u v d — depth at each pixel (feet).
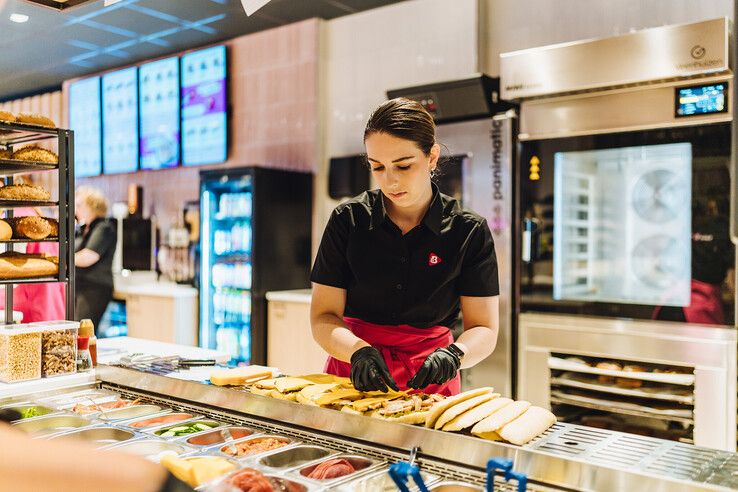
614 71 9.58
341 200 16.24
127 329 18.51
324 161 16.89
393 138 5.34
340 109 16.55
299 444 5.03
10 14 15.83
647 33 9.25
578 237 10.65
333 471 4.48
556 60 10.18
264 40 17.71
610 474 3.83
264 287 15.67
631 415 10.03
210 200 17.01
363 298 6.61
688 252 9.39
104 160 21.90
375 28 15.76
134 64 20.90
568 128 10.50
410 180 5.53
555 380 10.75
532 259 10.93
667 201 9.77
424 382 5.06
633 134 9.79
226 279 16.76
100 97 21.80
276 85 17.56
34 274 7.74
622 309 9.94
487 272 6.39
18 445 1.64
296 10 15.92
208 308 17.04
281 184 16.06
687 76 9.11
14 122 7.63
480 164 11.58
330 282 6.61
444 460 4.44
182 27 17.26
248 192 16.35
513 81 10.71
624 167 10.18
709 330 9.14
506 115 11.30
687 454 4.13
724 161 8.97
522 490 3.43
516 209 11.46
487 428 4.37
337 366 6.82
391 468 3.64
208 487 3.84
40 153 7.86
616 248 10.35
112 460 1.75
